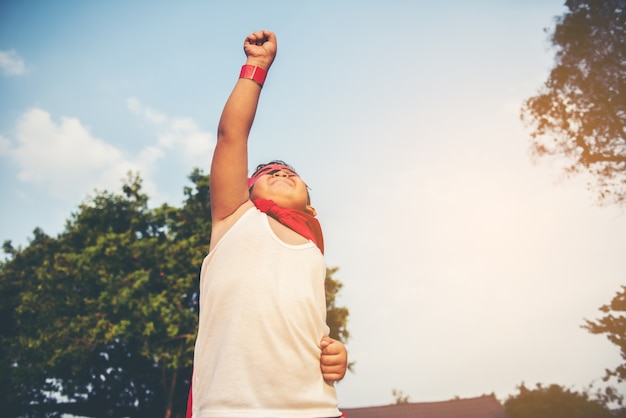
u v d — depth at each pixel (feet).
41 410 58.13
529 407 81.82
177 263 51.70
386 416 93.20
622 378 66.44
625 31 48.24
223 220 4.33
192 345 48.16
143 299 48.39
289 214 4.59
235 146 4.25
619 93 49.24
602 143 53.01
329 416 3.59
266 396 3.39
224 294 3.79
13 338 57.62
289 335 3.66
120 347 55.88
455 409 91.76
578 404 74.49
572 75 52.60
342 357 3.92
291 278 3.94
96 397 59.21
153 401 60.49
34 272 61.77
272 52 4.55
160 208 57.41
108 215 57.11
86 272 50.42
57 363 49.98
